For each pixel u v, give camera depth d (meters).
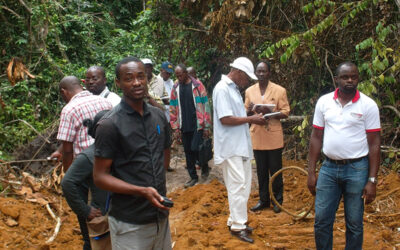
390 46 5.79
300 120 7.04
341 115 3.33
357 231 3.35
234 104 4.17
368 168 3.32
